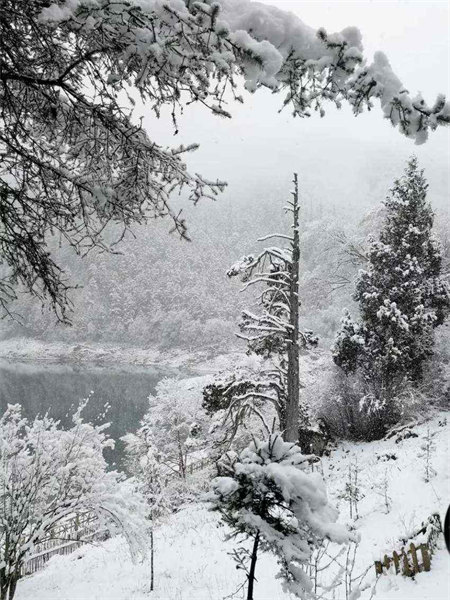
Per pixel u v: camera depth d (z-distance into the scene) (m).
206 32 2.50
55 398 57.53
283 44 2.68
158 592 11.11
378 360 22.25
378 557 10.03
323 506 4.12
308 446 21.67
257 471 4.11
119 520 11.91
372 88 2.87
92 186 3.52
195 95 2.94
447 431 19.28
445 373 24.58
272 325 13.98
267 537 3.99
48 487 10.68
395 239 24.05
